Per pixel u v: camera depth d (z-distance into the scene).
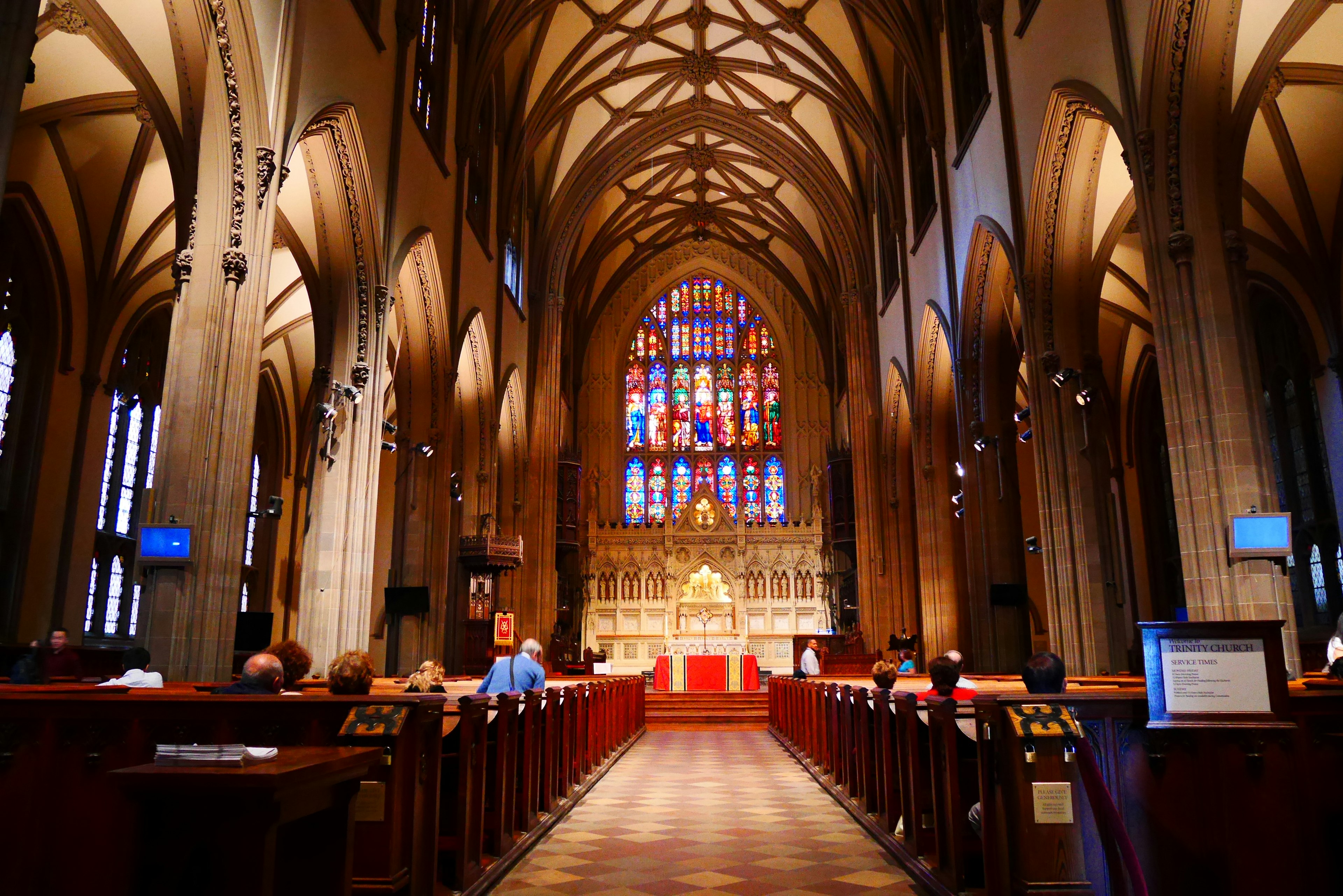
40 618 18.12
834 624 35.16
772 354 41.16
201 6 11.34
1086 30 13.37
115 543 20.95
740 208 37.72
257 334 11.55
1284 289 19.47
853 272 30.41
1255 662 5.13
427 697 5.78
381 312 16.14
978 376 19.95
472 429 23.89
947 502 23.98
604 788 11.85
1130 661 18.28
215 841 3.38
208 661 10.43
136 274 20.08
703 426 40.38
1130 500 27.12
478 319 22.75
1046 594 15.27
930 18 21.86
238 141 11.63
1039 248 15.78
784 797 11.00
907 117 24.62
